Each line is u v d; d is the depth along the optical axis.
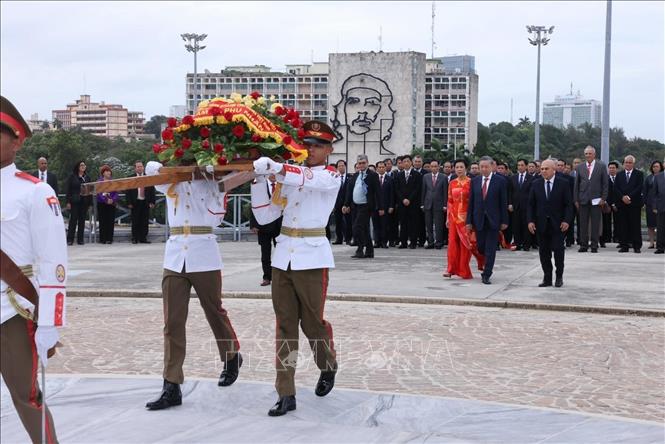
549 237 12.49
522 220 19.00
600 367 7.54
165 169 5.70
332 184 6.00
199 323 9.51
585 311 10.55
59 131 52.44
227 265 15.48
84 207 20.73
